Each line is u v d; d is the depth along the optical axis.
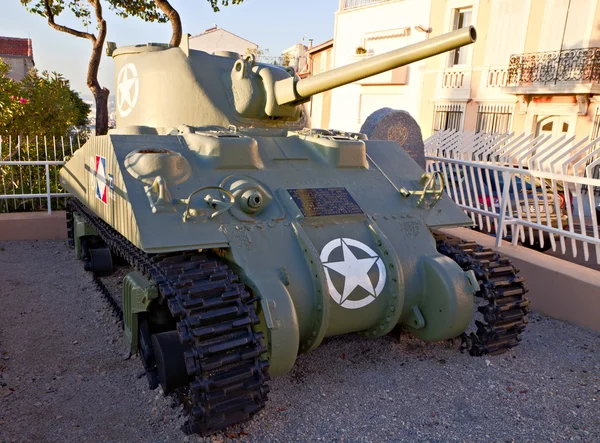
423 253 4.83
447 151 9.70
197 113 5.86
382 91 22.58
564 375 4.80
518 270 4.97
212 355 3.42
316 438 3.79
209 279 3.71
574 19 15.41
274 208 4.48
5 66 11.84
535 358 5.14
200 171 4.50
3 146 10.45
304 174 4.98
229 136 4.81
